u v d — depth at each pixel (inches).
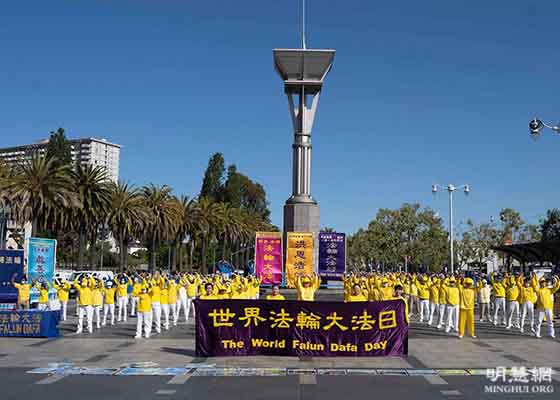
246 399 432.8
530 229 3240.7
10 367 573.6
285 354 626.5
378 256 3287.4
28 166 1996.8
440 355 653.3
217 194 4266.7
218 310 636.7
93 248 2351.1
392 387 476.1
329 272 1755.7
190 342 775.1
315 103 1840.6
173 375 526.0
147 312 829.8
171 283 1020.5
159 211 2586.1
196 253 4311.0
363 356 627.2
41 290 1064.2
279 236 1705.2
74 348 713.0
